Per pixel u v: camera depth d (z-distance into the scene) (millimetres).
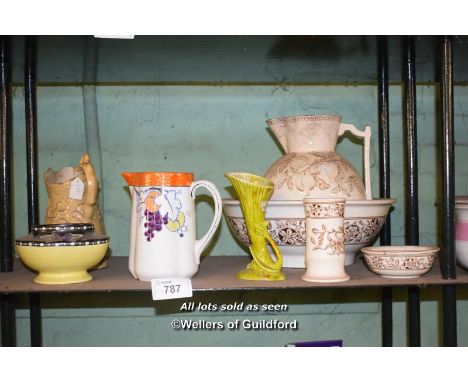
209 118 1221
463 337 1251
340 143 1227
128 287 813
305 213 851
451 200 839
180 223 842
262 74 1106
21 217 1196
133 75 1101
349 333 1241
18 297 1209
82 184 951
